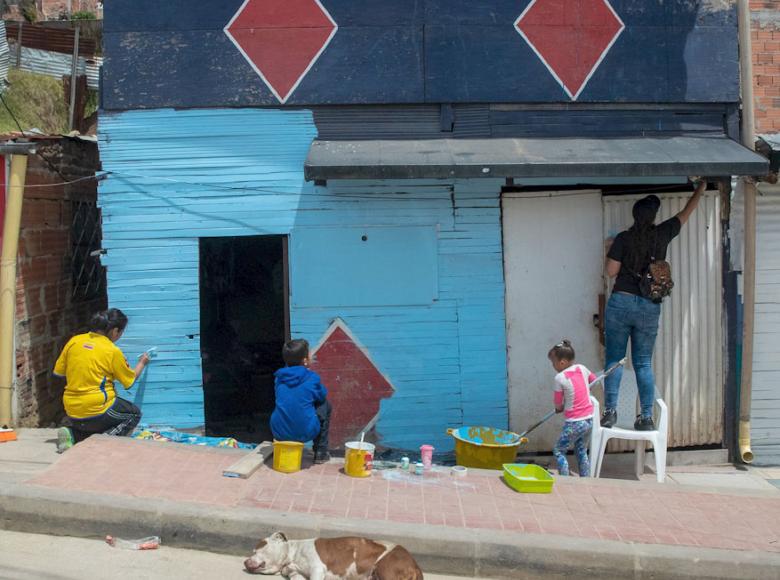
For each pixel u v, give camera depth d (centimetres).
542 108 715
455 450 683
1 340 696
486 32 704
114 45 689
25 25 1368
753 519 541
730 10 724
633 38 715
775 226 723
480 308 714
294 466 573
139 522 487
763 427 737
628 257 670
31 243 755
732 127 728
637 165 628
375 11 697
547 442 726
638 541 494
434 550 479
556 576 477
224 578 450
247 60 693
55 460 607
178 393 702
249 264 975
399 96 699
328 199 700
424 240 707
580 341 723
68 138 835
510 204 716
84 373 613
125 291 698
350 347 707
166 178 695
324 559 446
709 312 728
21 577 430
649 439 645
